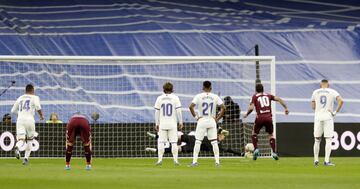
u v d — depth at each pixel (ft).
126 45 400.06
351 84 385.29
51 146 268.82
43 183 125.39
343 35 409.28
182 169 183.01
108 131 271.69
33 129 222.48
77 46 398.62
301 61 394.73
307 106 372.58
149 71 371.35
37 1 429.79
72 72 368.07
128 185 123.13
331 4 436.35
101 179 137.90
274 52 399.85
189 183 128.67
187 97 361.51
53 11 423.64
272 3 440.45
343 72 390.63
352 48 402.72
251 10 433.89
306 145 280.92
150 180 136.15
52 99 358.64
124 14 424.05
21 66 366.43
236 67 369.50
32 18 416.05
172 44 401.90
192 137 262.88
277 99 230.68
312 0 440.45
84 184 124.26
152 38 404.57
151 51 398.01
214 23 418.72
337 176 151.23
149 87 366.84
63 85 363.76
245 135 273.33
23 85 361.51
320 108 209.46
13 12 418.72
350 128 282.15
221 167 196.03
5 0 425.69
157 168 188.14
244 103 348.18
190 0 440.04
